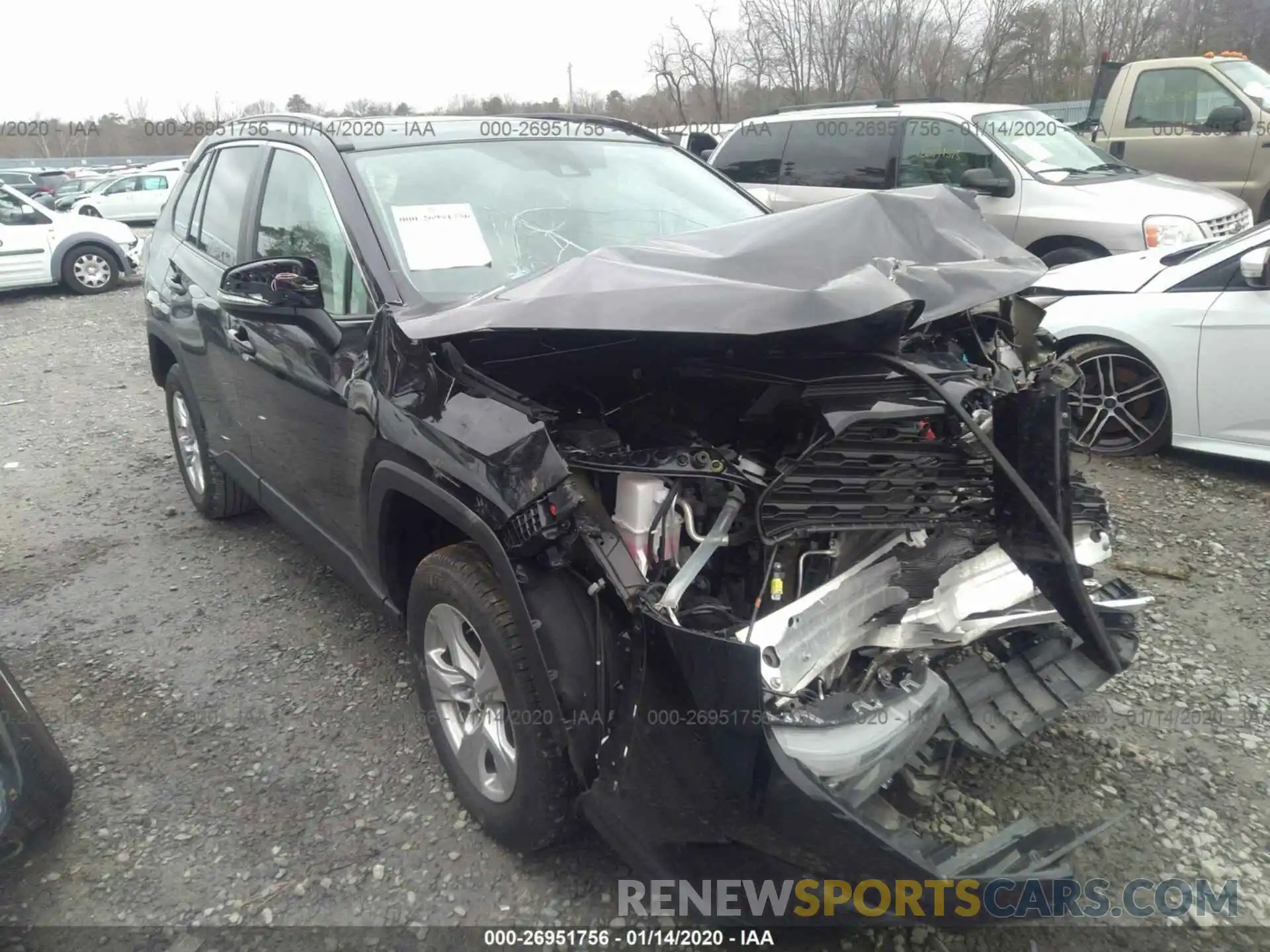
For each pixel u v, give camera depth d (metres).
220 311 3.99
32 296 13.80
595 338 2.41
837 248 2.50
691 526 2.32
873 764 2.22
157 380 5.26
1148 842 2.69
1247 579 4.12
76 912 2.56
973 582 2.48
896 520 2.28
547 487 2.23
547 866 2.66
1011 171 7.88
